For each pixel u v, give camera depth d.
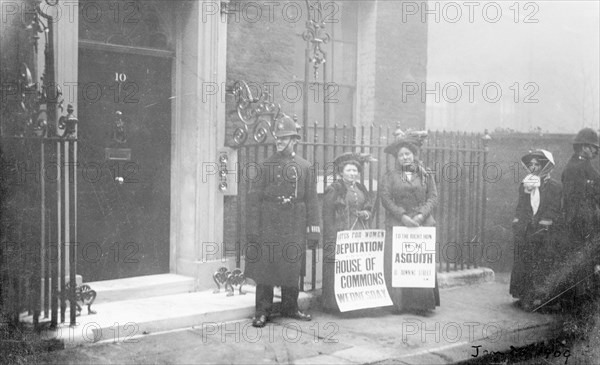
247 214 5.34
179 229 6.21
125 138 5.92
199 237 6.08
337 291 5.61
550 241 6.12
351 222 5.75
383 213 7.29
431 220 5.91
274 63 6.68
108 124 5.83
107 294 5.48
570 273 6.07
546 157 6.21
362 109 7.65
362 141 6.30
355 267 5.73
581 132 6.27
